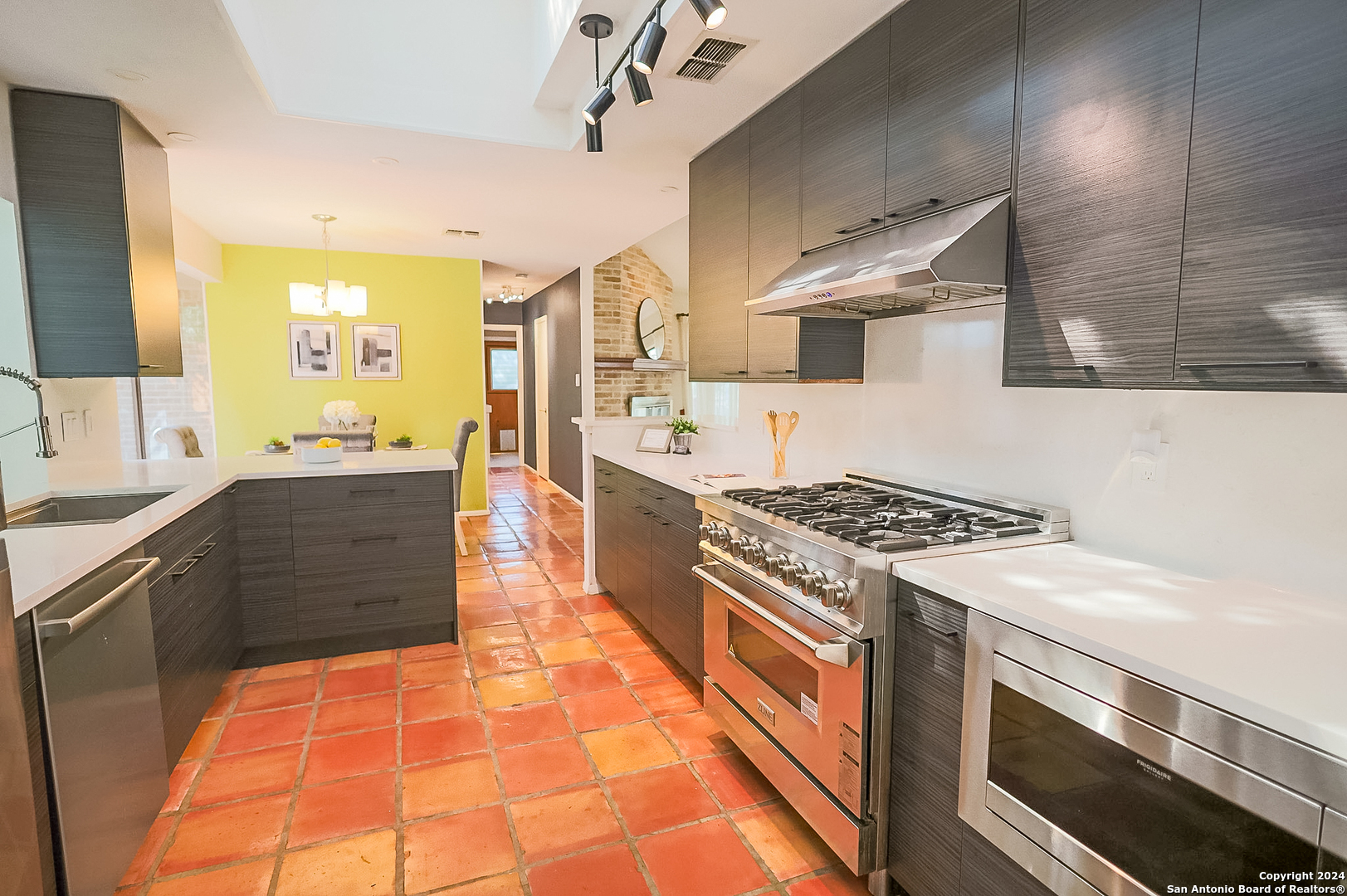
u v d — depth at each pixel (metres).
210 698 2.55
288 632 3.06
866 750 1.62
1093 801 1.12
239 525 2.94
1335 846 0.80
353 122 2.78
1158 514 1.58
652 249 7.05
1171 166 1.24
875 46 2.02
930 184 1.82
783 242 2.51
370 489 3.14
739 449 3.55
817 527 1.85
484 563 4.71
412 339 6.10
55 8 1.94
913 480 2.32
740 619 2.22
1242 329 1.14
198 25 2.05
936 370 2.25
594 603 3.90
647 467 3.20
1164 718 1.00
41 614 1.34
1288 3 1.05
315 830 1.94
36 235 2.48
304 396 5.81
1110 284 1.36
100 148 2.54
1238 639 1.11
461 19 2.90
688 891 1.72
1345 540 1.27
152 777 1.83
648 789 2.14
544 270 6.97
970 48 1.68
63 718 1.40
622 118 2.76
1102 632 1.14
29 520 2.31
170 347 3.01
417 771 2.23
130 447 5.36
